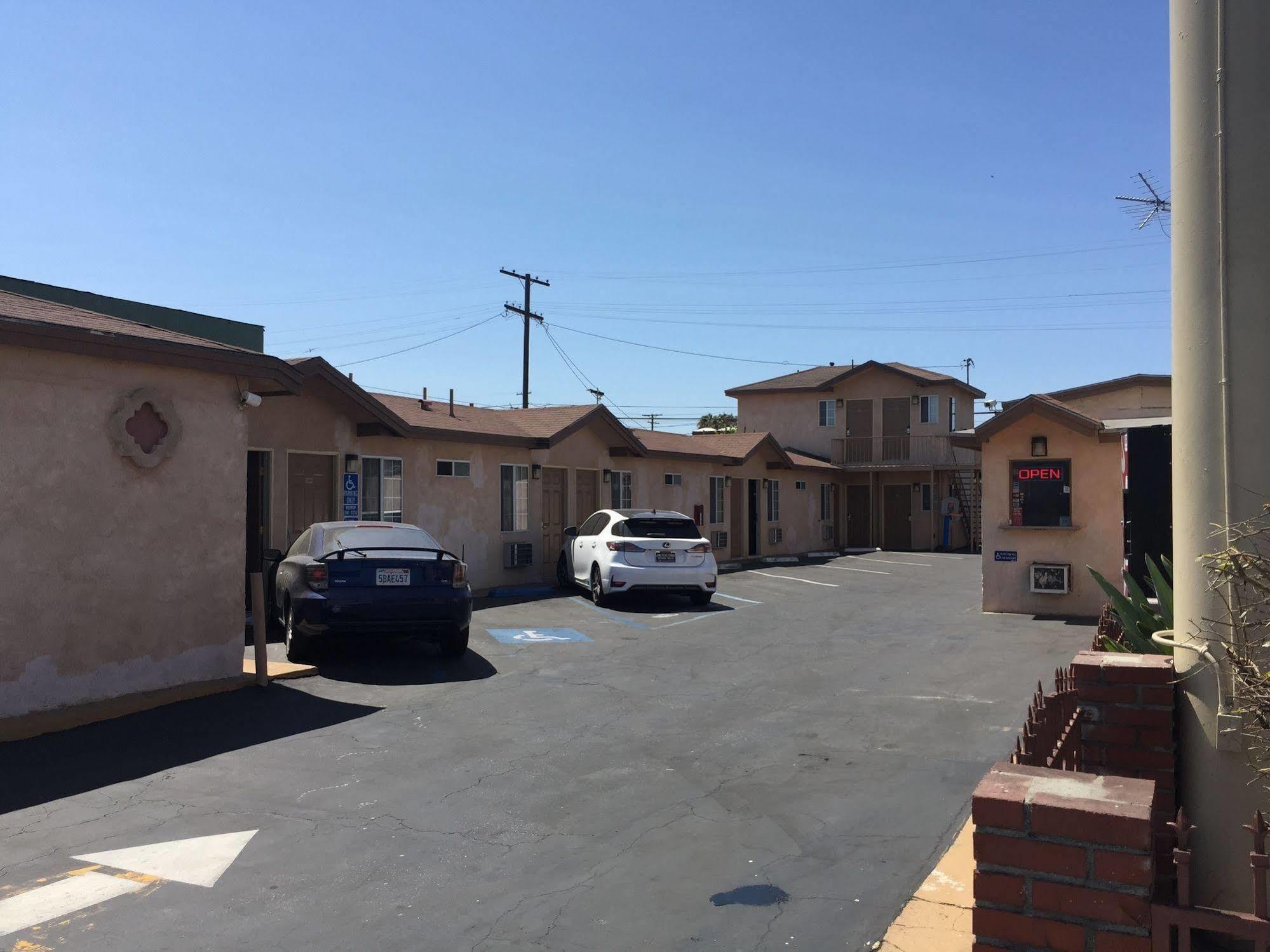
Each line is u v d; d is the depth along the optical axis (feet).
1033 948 8.52
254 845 16.49
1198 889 10.36
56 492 23.98
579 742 23.35
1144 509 36.52
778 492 98.99
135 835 16.97
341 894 14.55
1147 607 18.75
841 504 117.39
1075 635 40.09
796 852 16.19
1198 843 10.39
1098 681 11.83
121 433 25.34
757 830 17.25
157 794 19.19
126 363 25.75
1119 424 46.44
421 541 34.53
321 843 16.62
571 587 58.75
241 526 29.22
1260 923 7.84
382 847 16.47
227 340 55.52
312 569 31.45
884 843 16.56
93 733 23.43
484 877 15.19
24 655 23.21
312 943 12.96
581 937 13.12
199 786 19.74
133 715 25.14
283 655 34.14
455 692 28.81
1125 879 8.22
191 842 16.61
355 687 29.32
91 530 24.81
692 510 81.76
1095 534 46.65
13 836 16.87
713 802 18.83
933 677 31.35
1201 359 10.42
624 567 49.57
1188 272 10.53
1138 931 8.20
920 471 113.60
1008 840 8.64
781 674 31.99
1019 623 44.32
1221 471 10.25
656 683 30.35
